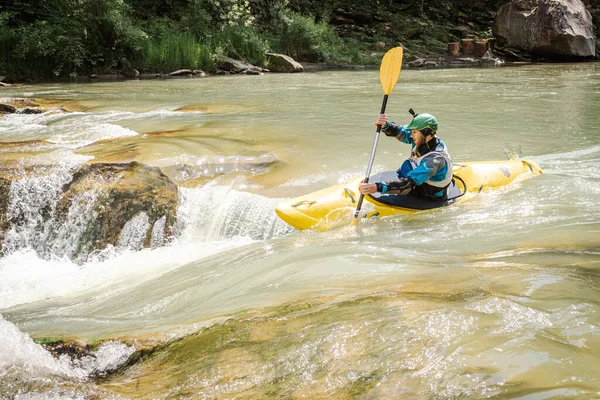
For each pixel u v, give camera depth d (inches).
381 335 107.9
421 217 207.3
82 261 225.9
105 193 236.8
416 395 90.2
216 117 397.7
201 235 233.9
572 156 287.6
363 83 623.5
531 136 335.9
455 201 222.1
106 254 225.1
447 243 174.4
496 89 560.7
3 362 110.0
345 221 212.8
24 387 102.6
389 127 225.5
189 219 236.8
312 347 106.5
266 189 250.7
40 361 113.0
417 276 142.4
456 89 562.3
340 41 950.4
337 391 93.0
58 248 232.1
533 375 93.0
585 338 104.0
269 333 114.3
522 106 446.9
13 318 157.5
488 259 153.9
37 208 237.5
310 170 272.4
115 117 400.5
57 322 145.4
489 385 91.1
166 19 836.0
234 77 707.4
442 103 465.1
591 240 167.8
